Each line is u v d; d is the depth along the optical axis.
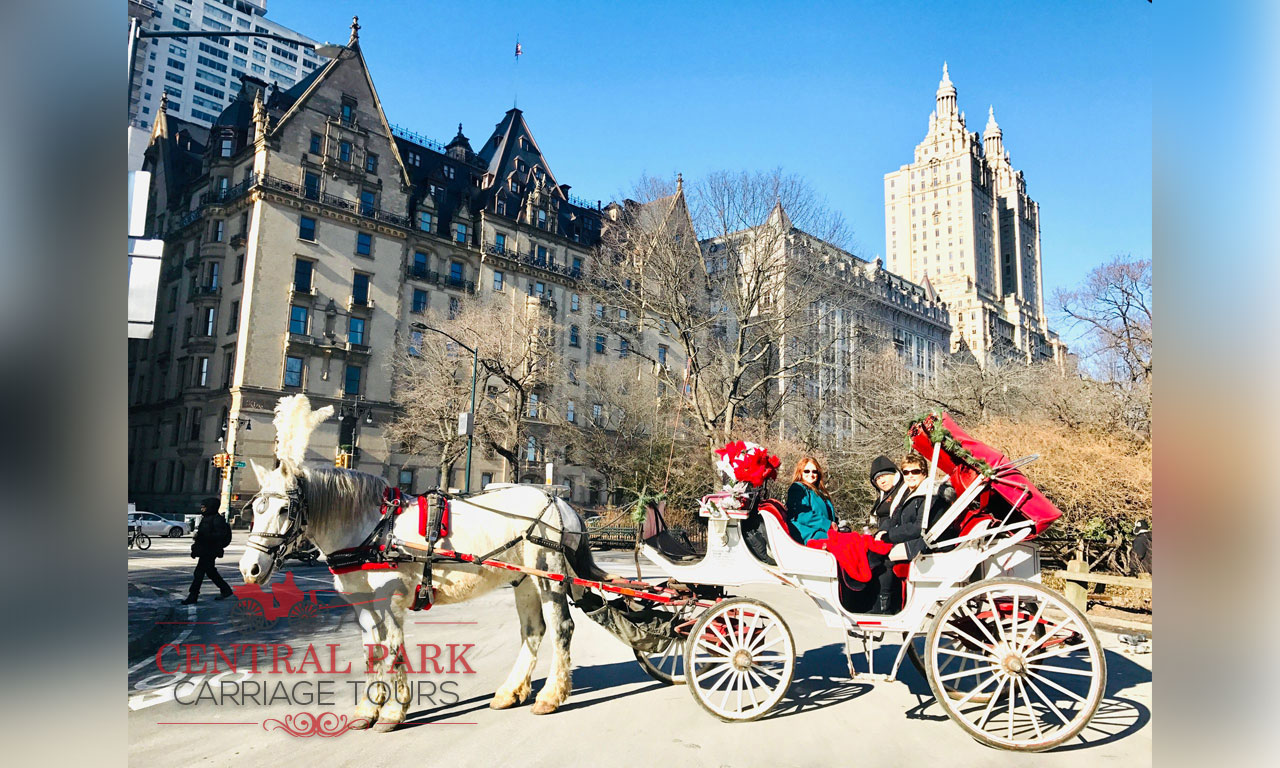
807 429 32.81
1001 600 5.91
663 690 6.78
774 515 6.16
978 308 121.25
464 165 59.53
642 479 37.41
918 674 7.62
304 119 47.16
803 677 7.48
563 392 56.59
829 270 33.16
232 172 48.03
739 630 5.97
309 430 5.77
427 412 40.31
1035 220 170.50
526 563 6.11
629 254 33.06
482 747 5.11
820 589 6.00
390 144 51.34
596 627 10.45
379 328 49.06
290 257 45.66
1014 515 6.33
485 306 48.44
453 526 5.83
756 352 35.62
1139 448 14.12
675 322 32.69
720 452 6.45
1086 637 5.23
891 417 25.23
